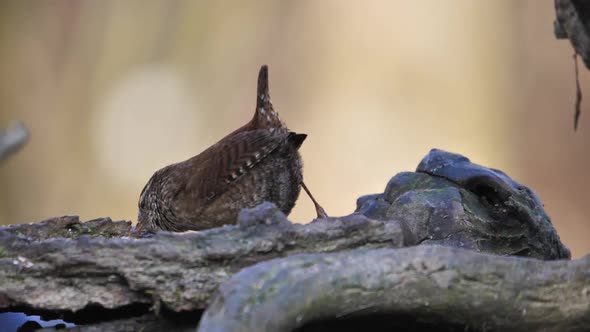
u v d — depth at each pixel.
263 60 15.60
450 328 3.22
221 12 16.09
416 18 14.58
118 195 16.33
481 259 3.14
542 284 3.17
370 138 14.58
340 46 14.90
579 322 3.21
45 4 16.78
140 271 3.21
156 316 3.37
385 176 14.45
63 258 3.23
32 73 16.77
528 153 14.38
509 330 3.19
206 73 15.98
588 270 3.21
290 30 15.38
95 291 3.26
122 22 16.69
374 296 3.02
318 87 14.98
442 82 14.48
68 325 3.71
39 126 16.61
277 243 3.27
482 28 14.48
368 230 3.36
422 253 3.11
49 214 16.42
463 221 3.92
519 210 3.98
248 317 2.83
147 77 16.36
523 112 14.42
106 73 16.58
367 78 14.75
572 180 14.21
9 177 16.39
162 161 16.17
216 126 16.00
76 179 16.45
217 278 3.23
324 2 15.17
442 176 4.18
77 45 16.77
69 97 16.70
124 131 16.34
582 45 3.65
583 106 14.23
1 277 3.22
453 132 14.42
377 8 14.79
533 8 14.43
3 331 4.16
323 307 2.97
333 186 14.47
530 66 14.50
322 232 3.31
